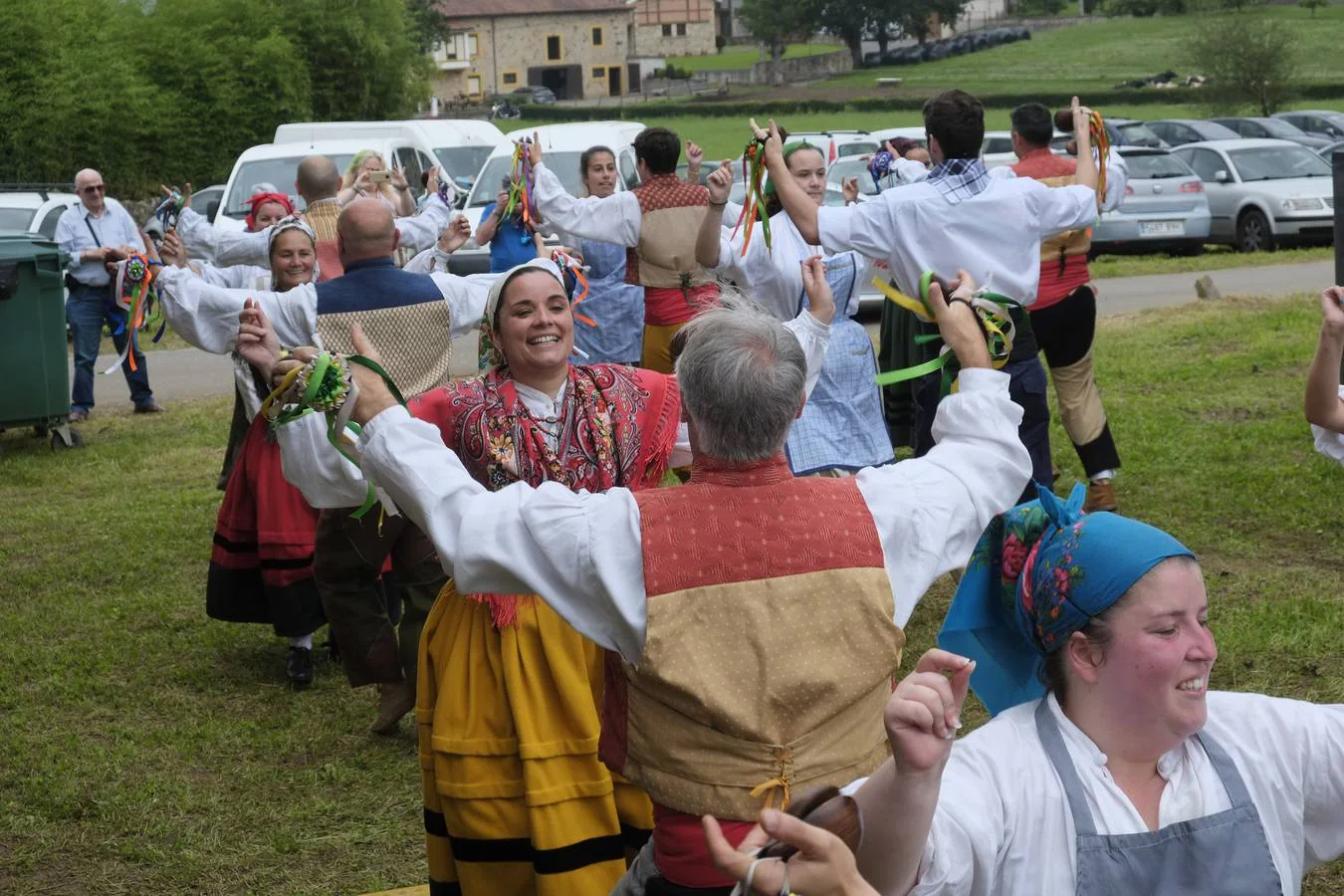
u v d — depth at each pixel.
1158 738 2.24
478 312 5.01
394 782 4.99
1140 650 2.21
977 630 2.51
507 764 3.39
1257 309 14.42
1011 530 2.41
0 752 5.29
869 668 2.52
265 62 34.06
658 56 112.25
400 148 19.34
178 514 8.59
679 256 7.11
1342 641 5.64
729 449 2.55
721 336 2.56
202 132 32.94
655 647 2.48
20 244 10.30
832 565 2.52
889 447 6.20
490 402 3.61
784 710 2.49
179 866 4.46
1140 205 20.38
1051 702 2.33
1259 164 21.45
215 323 5.12
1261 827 2.25
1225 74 42.06
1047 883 2.22
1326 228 20.45
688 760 2.53
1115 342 12.83
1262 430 9.11
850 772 2.56
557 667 3.36
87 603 6.97
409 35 40.56
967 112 5.69
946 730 2.01
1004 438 2.72
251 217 8.21
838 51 102.69
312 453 4.48
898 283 5.82
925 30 97.75
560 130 17.88
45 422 10.50
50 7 30.81
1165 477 8.20
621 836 3.44
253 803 4.84
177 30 33.22
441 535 2.68
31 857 4.53
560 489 2.64
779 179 5.54
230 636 6.51
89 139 30.38
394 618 6.12
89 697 5.82
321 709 5.65
